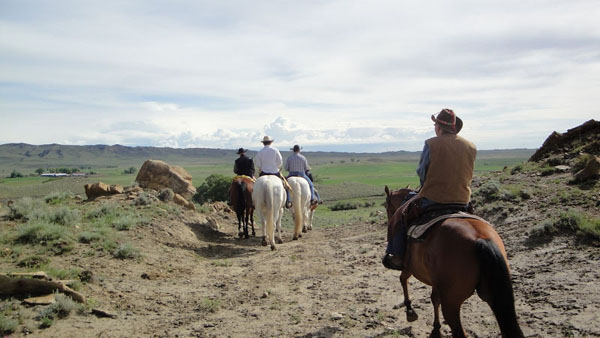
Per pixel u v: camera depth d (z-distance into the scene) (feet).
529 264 26.14
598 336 16.07
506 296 11.41
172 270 32.94
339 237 52.03
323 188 405.39
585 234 27.81
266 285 29.53
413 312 18.30
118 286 27.27
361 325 20.20
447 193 15.40
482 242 12.30
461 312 20.80
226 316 22.74
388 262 16.85
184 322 21.81
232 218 68.54
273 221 44.47
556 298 20.29
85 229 38.73
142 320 22.06
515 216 37.09
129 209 49.98
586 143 56.39
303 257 39.06
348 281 29.17
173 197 61.36
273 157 47.60
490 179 54.08
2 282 22.91
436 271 13.37
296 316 21.88
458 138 15.85
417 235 14.83
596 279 21.53
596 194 36.04
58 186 236.43
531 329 17.70
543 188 42.75
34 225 34.04
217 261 37.68
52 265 28.81
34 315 21.16
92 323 21.18
